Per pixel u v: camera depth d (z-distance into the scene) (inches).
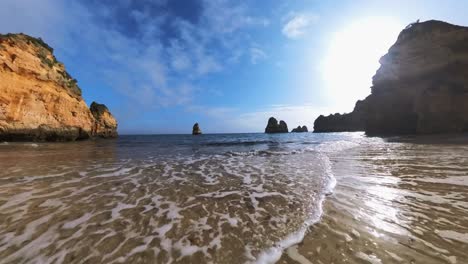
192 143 1134.4
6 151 519.8
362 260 102.1
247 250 111.3
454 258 102.0
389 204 172.2
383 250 109.7
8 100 753.6
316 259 103.3
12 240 116.8
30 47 868.0
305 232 129.4
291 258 104.3
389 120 1670.8
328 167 338.0
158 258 104.3
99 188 223.0
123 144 990.4
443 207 164.2
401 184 228.2
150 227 137.3
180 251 110.4
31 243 114.7
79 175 279.9
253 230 133.0
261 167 357.4
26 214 152.0
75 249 110.5
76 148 679.1
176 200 190.1
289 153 565.3
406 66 1523.1
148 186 235.5
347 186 225.9
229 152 621.9
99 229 132.9
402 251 108.5
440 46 1359.5
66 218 147.5
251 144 1015.6
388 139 1012.5
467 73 1283.2
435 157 397.4
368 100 1910.7
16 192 201.5
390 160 383.6
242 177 283.0
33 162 366.9
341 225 137.8
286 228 135.1
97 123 1387.8
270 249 112.0
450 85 1327.5
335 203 176.9
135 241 119.6
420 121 1385.3
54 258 102.6
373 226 135.6
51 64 963.3
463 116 1262.3
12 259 101.0
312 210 163.2
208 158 480.7
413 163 346.3
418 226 134.4
